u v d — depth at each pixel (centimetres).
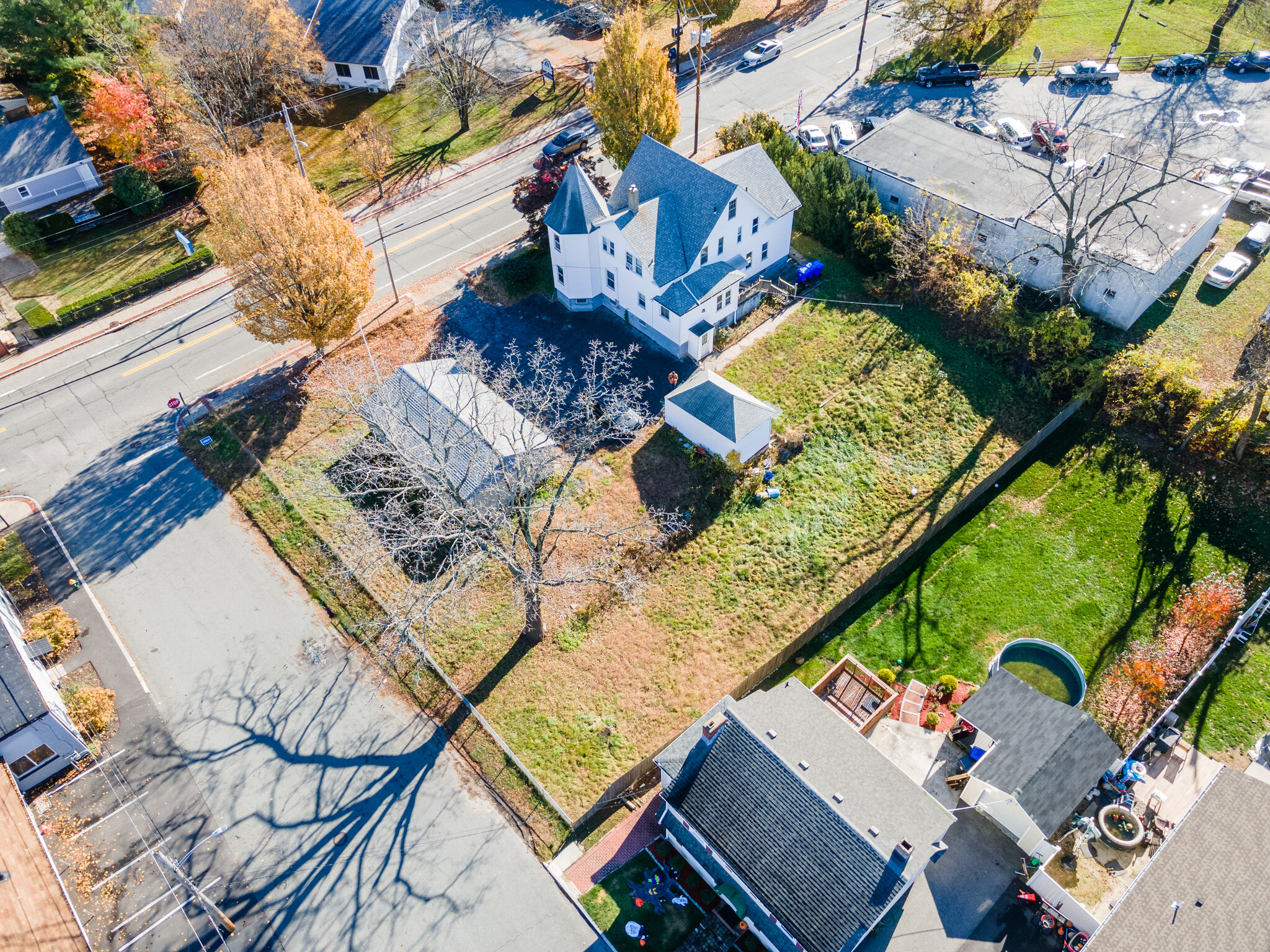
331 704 3825
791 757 3061
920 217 5459
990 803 3284
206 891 3275
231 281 5769
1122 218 5325
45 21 6875
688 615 4066
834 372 5097
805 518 4422
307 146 7138
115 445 4969
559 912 3197
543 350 4931
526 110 7475
